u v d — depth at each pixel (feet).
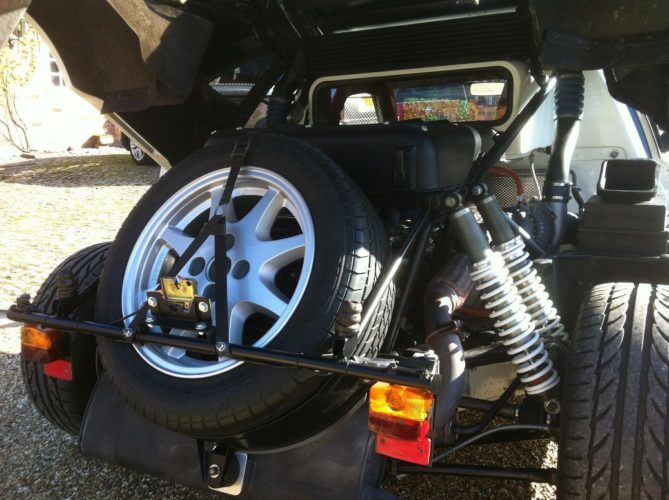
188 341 6.65
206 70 12.24
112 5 8.34
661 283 8.41
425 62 11.85
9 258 22.09
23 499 9.36
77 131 55.98
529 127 12.32
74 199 33.68
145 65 8.87
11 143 51.60
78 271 9.66
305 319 6.47
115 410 8.52
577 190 11.09
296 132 9.02
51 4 8.55
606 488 6.24
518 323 7.41
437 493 9.28
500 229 7.93
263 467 7.47
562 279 8.87
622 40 7.41
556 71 10.28
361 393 7.14
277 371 6.37
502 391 9.14
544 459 10.28
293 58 12.79
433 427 6.14
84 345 9.19
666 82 7.93
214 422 6.49
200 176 8.03
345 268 6.56
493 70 11.68
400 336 8.97
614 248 8.77
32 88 52.60
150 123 11.57
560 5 7.32
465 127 10.00
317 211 6.97
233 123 13.29
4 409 11.96
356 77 12.52
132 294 7.74
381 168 8.50
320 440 7.38
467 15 11.95
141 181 39.37
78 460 10.32
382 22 12.60
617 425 6.33
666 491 6.06
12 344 14.88
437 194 7.86
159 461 8.00
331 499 7.14
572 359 6.95
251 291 7.11
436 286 8.04
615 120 13.30
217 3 11.05
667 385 6.34
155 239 8.02
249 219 7.52
